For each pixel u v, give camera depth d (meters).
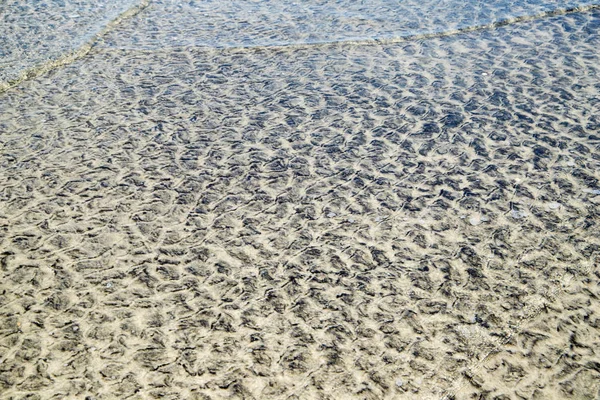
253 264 1.83
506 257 1.83
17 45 3.13
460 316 1.65
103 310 1.68
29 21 3.41
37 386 1.47
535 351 1.55
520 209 2.01
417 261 1.82
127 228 1.97
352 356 1.54
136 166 2.25
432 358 1.54
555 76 2.75
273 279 1.77
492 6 3.45
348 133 2.41
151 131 2.45
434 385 1.47
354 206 2.04
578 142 2.31
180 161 2.28
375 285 1.75
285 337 1.60
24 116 2.57
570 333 1.59
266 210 2.03
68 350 1.56
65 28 3.32
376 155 2.28
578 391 1.45
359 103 2.60
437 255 1.84
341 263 1.82
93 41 3.18
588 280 1.75
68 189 2.14
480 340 1.58
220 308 1.68
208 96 2.68
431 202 2.05
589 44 3.01
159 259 1.85
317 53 3.01
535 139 2.34
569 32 3.13
